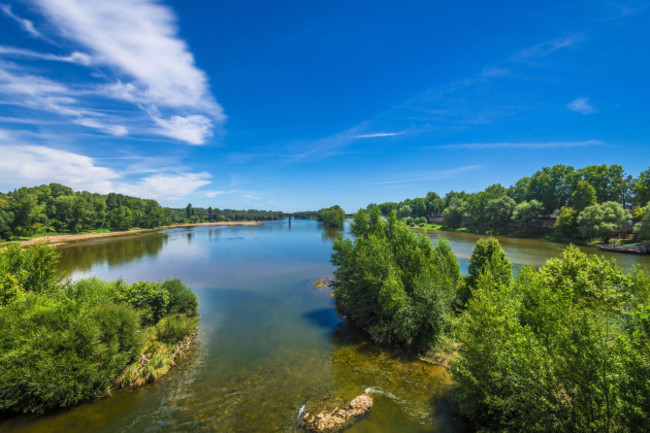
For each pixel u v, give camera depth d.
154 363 18.19
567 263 17.69
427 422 13.58
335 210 163.50
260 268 50.78
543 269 18.53
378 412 14.34
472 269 27.95
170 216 173.50
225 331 25.09
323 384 16.98
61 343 14.81
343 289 28.72
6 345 14.44
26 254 23.33
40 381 13.82
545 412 9.50
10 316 15.70
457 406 14.46
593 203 71.69
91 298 20.75
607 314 12.99
